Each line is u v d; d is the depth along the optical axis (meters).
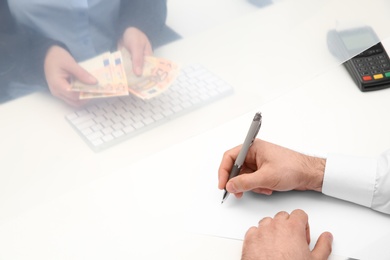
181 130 0.95
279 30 0.94
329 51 1.01
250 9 0.89
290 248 0.80
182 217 0.87
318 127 1.04
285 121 1.05
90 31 0.76
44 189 0.82
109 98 0.83
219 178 0.92
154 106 0.90
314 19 0.97
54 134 0.80
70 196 0.89
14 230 0.84
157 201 0.90
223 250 0.83
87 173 0.85
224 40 0.90
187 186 0.92
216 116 0.97
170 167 0.95
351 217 0.88
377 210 0.90
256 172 0.90
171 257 0.81
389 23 1.05
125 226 0.86
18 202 0.81
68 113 0.81
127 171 0.94
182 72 0.89
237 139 1.01
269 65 0.97
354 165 0.91
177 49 0.86
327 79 1.15
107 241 0.83
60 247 0.82
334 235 0.85
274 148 0.93
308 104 1.09
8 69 0.73
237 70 0.95
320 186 0.91
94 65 0.78
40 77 0.75
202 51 0.89
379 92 1.13
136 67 0.83
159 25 0.82
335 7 0.97
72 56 0.76
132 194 0.90
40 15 0.72
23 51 0.73
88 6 0.74
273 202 0.90
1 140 0.77
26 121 0.77
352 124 1.05
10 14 0.70
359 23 1.03
